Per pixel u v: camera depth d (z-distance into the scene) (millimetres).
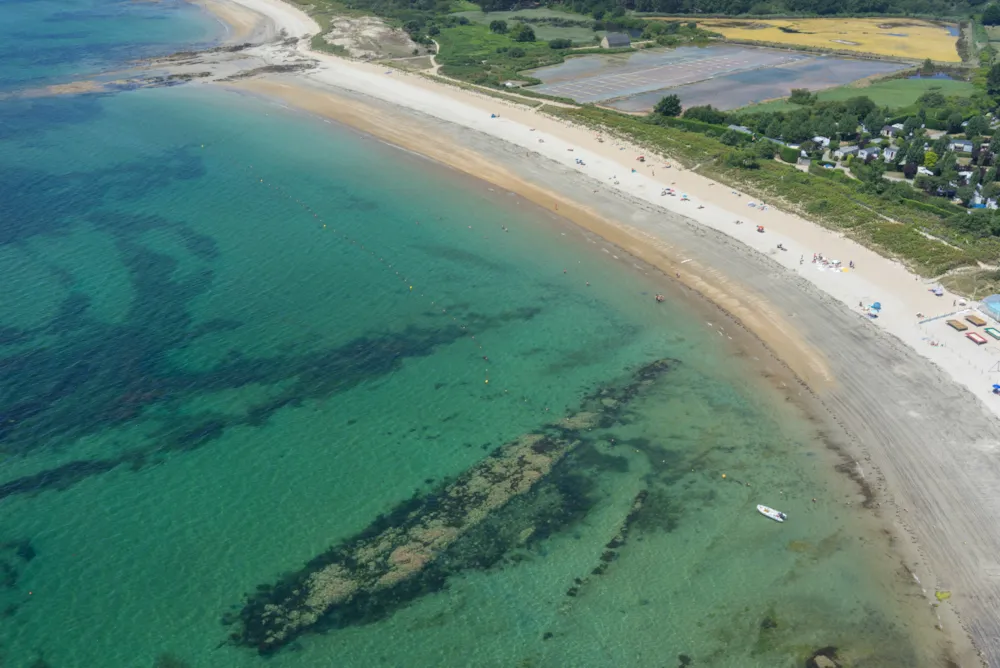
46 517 70688
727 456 78938
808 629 62062
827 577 66125
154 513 71500
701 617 63094
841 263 109062
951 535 69062
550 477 76250
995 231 112875
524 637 61594
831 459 78000
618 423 83438
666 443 80688
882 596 64312
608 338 97188
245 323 98562
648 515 72250
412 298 104875
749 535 70188
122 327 96812
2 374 87500
